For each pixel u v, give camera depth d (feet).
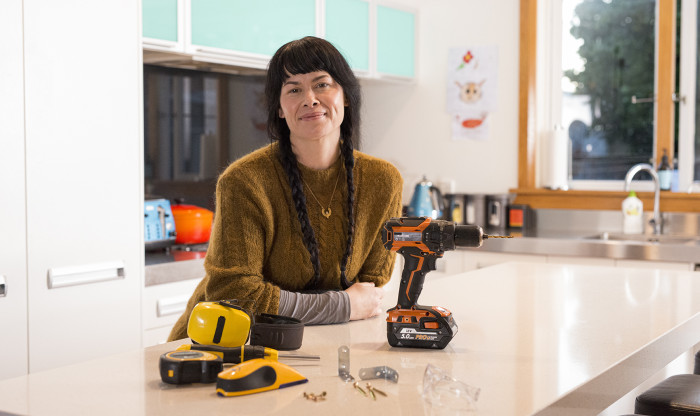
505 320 5.37
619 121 13.83
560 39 14.30
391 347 4.58
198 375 3.69
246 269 5.30
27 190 7.65
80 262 8.20
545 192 14.07
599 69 13.96
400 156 15.62
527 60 14.11
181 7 10.31
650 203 13.20
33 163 7.70
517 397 3.51
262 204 5.39
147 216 10.07
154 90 11.04
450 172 15.07
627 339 4.80
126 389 3.62
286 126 5.59
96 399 3.46
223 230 5.36
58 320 8.00
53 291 7.94
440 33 15.03
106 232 8.46
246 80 12.59
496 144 14.53
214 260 5.38
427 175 15.31
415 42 15.21
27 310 7.70
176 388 3.65
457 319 5.40
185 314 5.96
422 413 3.26
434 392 3.43
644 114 13.57
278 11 11.89
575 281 7.18
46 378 3.82
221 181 5.41
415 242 4.54
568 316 5.53
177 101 11.41
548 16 14.35
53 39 7.86
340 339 4.82
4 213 7.46
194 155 11.71
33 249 7.73
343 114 5.57
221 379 3.52
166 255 10.05
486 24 14.55
